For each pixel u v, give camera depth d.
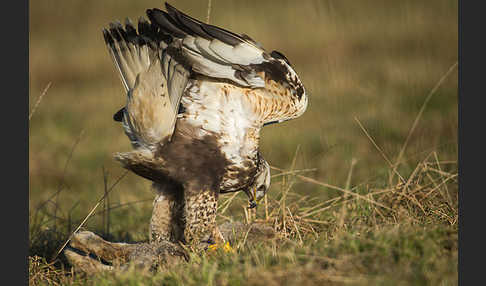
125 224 18.20
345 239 11.09
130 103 12.74
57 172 25.41
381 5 49.53
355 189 16.08
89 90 38.38
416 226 11.59
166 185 13.84
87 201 20.97
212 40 12.53
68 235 15.08
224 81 13.16
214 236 13.23
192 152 13.09
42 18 54.31
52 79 40.88
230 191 13.91
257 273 10.05
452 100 27.58
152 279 10.88
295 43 41.44
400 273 9.59
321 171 21.67
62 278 12.95
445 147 19.92
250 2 53.97
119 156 13.29
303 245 11.71
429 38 40.22
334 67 34.69
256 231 13.16
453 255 10.30
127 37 12.68
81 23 53.00
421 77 31.58
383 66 34.47
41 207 18.53
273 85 13.55
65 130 30.72
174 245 12.77
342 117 26.92
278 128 27.22
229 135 13.23
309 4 50.09
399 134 23.98
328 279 9.71
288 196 16.91
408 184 14.60
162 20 12.44
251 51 12.97
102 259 13.34
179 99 12.70
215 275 10.55
